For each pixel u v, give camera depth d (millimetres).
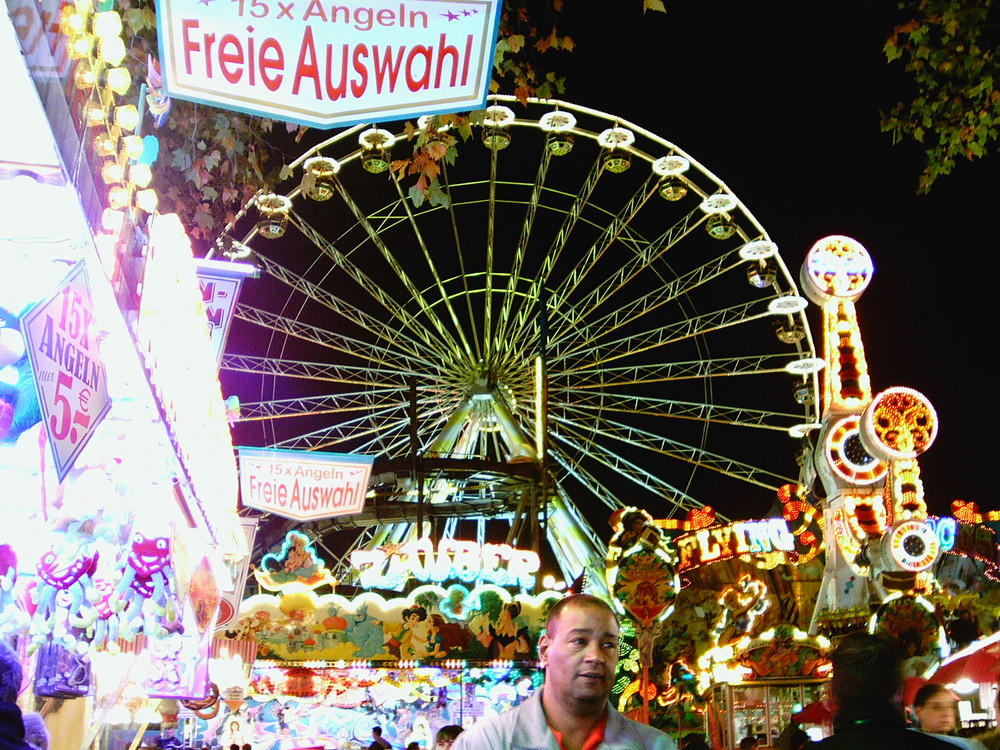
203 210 12578
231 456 10516
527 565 22703
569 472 33188
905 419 20609
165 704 16062
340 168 30297
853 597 20469
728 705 20750
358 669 22016
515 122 31797
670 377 34031
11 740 3744
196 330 7293
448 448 31750
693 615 21531
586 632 3676
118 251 5082
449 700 22234
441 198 10633
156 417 5953
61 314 4777
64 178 5109
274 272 32406
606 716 3721
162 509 5949
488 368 32625
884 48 11359
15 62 4285
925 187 11719
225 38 6180
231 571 12383
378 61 6336
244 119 12133
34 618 5629
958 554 20641
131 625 5852
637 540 19141
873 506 20922
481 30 6336
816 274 21953
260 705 21875
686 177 33156
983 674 12055
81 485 5836
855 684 3938
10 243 5520
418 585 23438
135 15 9875
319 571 22203
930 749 3809
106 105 5227
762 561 21938
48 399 4574
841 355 21734
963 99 11258
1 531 5973
